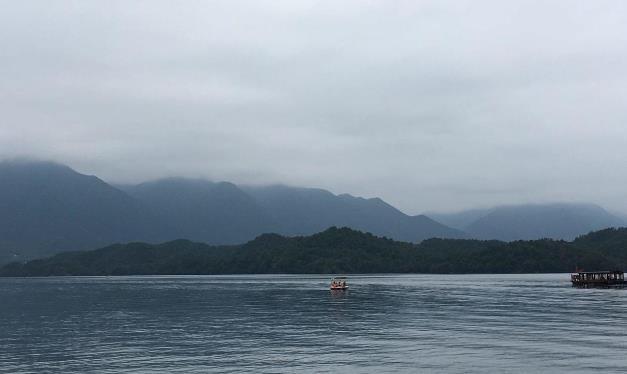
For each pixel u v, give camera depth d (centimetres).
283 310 10388
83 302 13050
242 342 6359
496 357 5188
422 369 4728
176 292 16875
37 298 14788
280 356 5428
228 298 13788
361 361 5106
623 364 4838
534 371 4606
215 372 4769
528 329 7056
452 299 12394
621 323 7575
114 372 4844
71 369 5003
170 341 6512
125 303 12581
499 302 11438
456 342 6088
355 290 16438
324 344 6122
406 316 8912
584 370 4625
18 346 6288
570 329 7006
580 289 16062
